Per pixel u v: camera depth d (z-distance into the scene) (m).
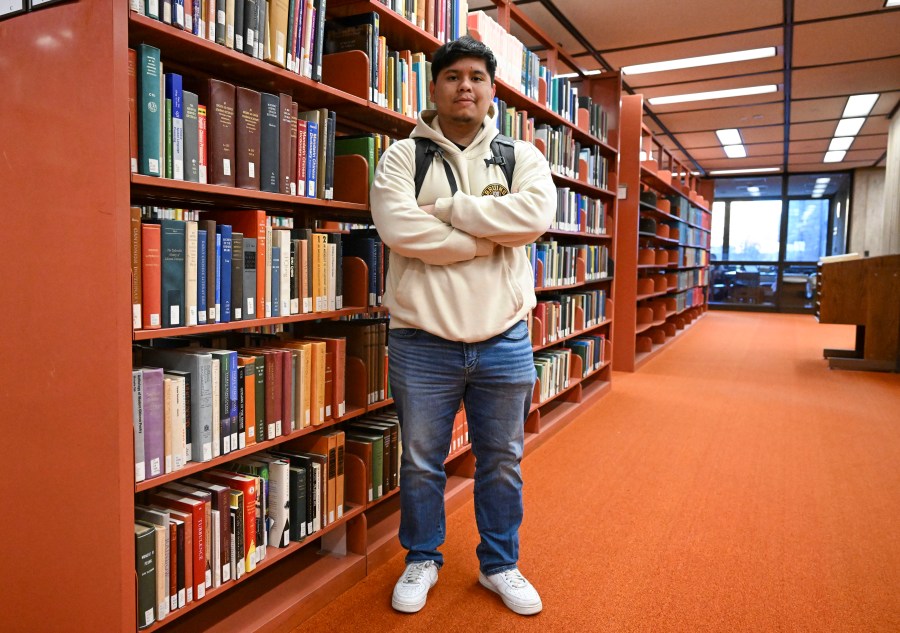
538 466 3.00
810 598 1.82
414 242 1.52
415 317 1.60
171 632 1.50
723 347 7.25
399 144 1.65
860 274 5.63
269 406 1.63
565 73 5.87
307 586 1.74
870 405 4.31
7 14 1.27
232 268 1.50
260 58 1.54
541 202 1.56
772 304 12.44
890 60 5.42
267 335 1.98
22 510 1.37
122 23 1.16
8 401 1.36
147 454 1.30
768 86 6.23
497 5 3.04
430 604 1.77
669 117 7.46
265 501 1.65
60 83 1.22
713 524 2.34
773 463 3.06
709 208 11.91
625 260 5.56
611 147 4.49
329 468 1.82
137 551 1.27
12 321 1.33
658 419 3.91
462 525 2.31
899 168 6.75
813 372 5.59
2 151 1.32
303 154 1.72
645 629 1.66
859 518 2.40
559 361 3.65
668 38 4.98
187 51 1.42
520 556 2.08
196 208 1.94
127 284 1.20
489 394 1.67
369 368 2.04
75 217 1.23
